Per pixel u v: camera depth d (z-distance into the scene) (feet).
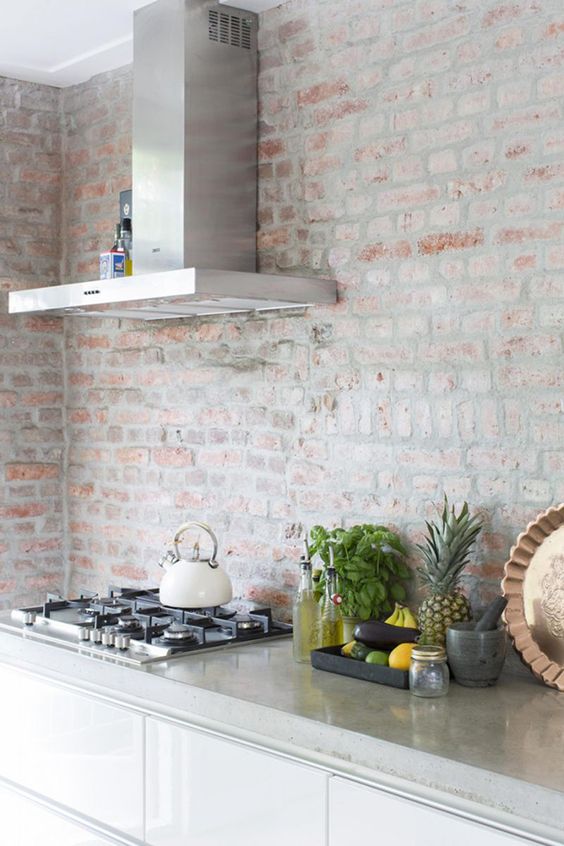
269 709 8.45
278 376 11.74
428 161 10.23
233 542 12.30
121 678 9.91
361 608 10.34
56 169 14.69
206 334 12.62
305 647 9.92
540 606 9.02
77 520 14.55
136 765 9.73
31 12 11.91
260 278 10.42
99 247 14.11
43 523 14.57
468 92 9.88
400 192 10.49
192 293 9.95
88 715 10.28
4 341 14.20
